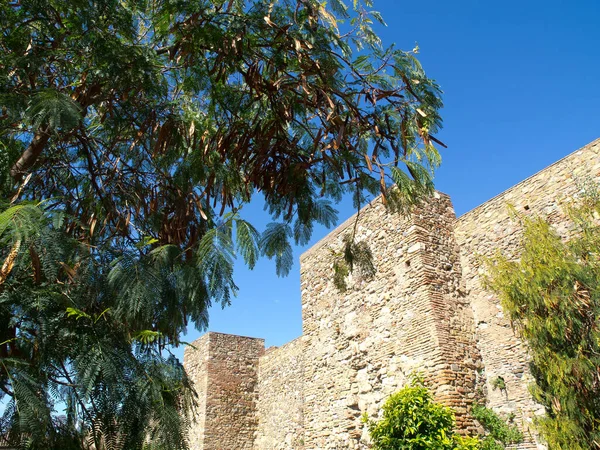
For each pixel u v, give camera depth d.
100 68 3.77
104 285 2.91
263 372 19.33
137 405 2.63
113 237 3.90
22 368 2.46
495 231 9.91
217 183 4.53
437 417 7.48
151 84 3.96
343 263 5.47
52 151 4.10
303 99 4.18
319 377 11.96
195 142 4.29
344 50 3.88
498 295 7.68
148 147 4.68
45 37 3.78
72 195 4.28
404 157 4.01
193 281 3.21
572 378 6.33
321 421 11.51
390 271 10.61
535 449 7.98
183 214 4.21
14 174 3.53
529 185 9.53
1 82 3.28
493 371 9.08
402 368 9.63
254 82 4.01
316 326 12.59
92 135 4.47
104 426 2.58
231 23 3.83
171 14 3.89
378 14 3.93
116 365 2.63
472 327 9.62
